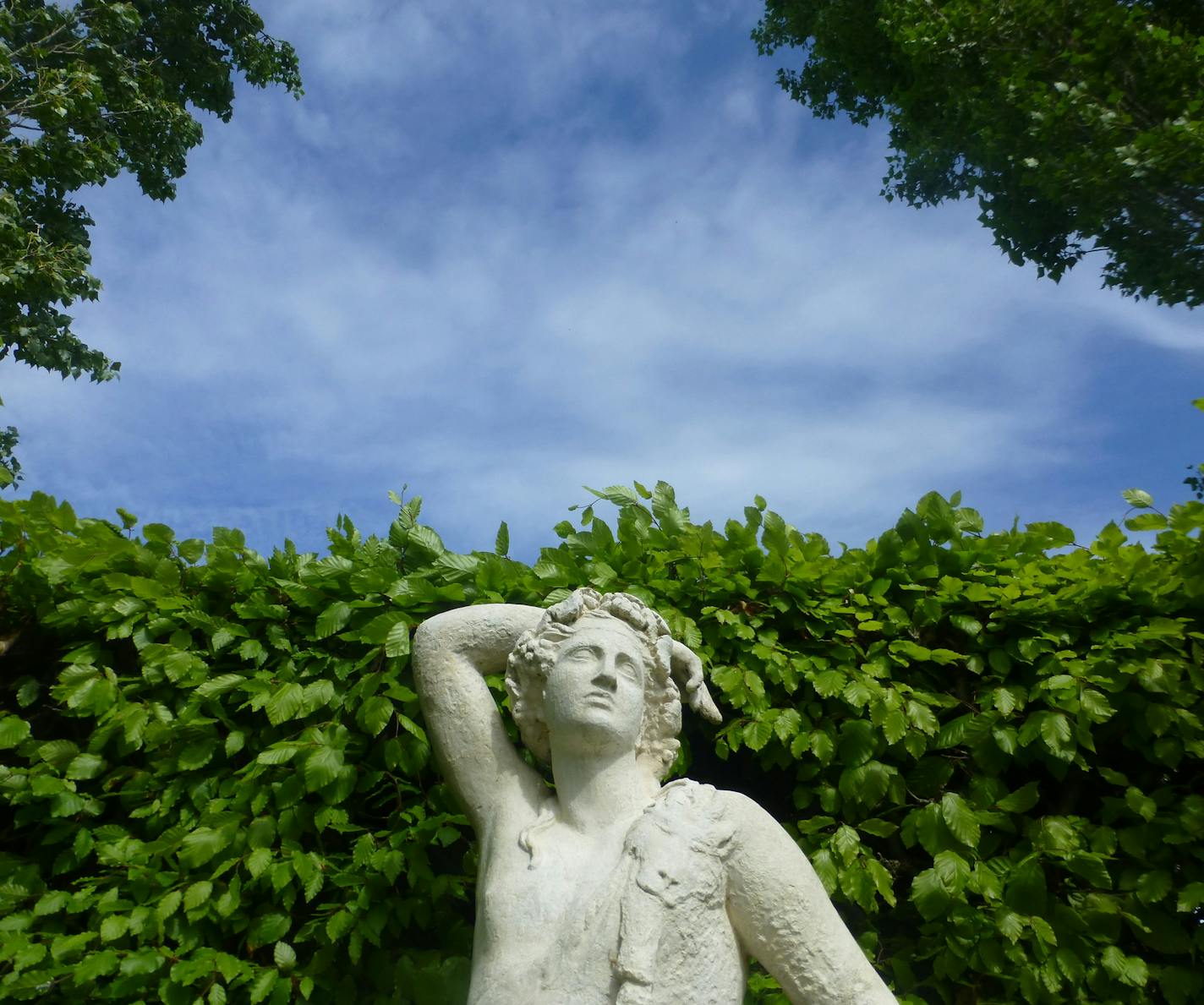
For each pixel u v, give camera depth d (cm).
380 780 298
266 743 297
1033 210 859
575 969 194
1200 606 305
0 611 322
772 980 269
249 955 277
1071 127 755
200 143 1074
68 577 312
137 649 317
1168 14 849
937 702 296
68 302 884
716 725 311
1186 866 282
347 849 295
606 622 238
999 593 305
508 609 252
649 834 207
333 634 313
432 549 328
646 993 188
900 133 984
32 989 246
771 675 301
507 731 309
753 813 216
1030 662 298
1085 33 773
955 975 273
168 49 1199
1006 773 309
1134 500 330
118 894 272
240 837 274
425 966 271
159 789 291
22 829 301
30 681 314
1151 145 699
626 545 327
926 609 312
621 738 224
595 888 204
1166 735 293
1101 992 269
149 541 328
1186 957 281
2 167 865
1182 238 746
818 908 208
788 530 331
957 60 848
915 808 295
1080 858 276
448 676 244
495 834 226
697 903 200
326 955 269
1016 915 271
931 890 273
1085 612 308
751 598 314
